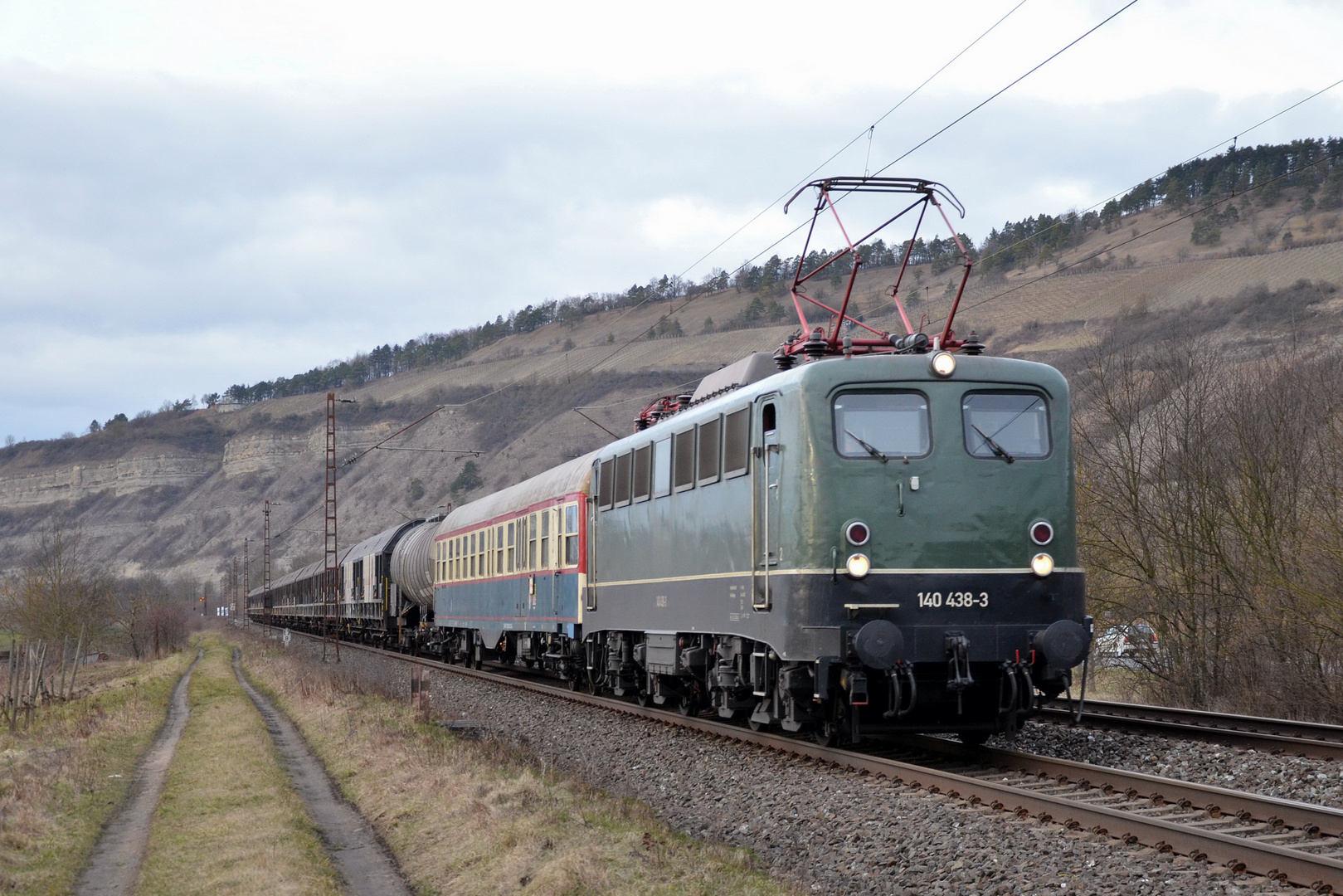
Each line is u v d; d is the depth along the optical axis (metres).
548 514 23.77
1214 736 13.20
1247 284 141.88
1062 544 12.41
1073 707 17.38
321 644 53.34
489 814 11.02
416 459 178.88
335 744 18.02
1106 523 24.94
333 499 43.78
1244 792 9.45
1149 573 24.05
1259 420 22.84
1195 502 23.44
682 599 15.91
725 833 10.88
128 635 72.44
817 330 13.69
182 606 108.62
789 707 13.33
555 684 25.83
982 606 12.11
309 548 168.50
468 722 20.55
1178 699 23.06
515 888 8.96
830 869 9.23
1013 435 12.48
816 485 12.20
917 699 12.48
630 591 18.33
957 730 12.69
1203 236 183.25
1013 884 8.07
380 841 11.55
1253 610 21.73
